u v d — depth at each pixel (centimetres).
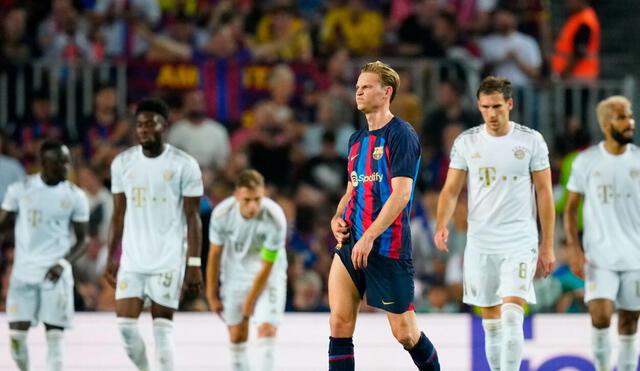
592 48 5009
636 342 2820
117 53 4922
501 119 2478
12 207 2881
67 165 2880
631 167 2764
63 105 4541
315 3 5384
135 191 2619
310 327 3134
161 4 5056
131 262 2612
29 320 2864
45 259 2852
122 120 4359
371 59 4762
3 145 4369
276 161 4431
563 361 3088
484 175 2511
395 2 5372
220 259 2959
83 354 3070
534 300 2511
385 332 3103
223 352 3103
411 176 2166
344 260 2230
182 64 4584
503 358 2420
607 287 2773
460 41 4988
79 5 5109
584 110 4747
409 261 2238
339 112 4603
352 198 2259
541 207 2495
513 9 5138
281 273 2995
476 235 2539
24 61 4531
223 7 4962
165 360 2581
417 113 4550
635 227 2772
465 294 2586
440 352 3094
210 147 4419
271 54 4928
